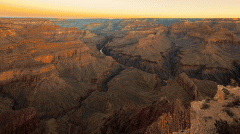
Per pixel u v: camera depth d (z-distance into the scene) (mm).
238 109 8578
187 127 12078
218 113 8547
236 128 7082
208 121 8188
